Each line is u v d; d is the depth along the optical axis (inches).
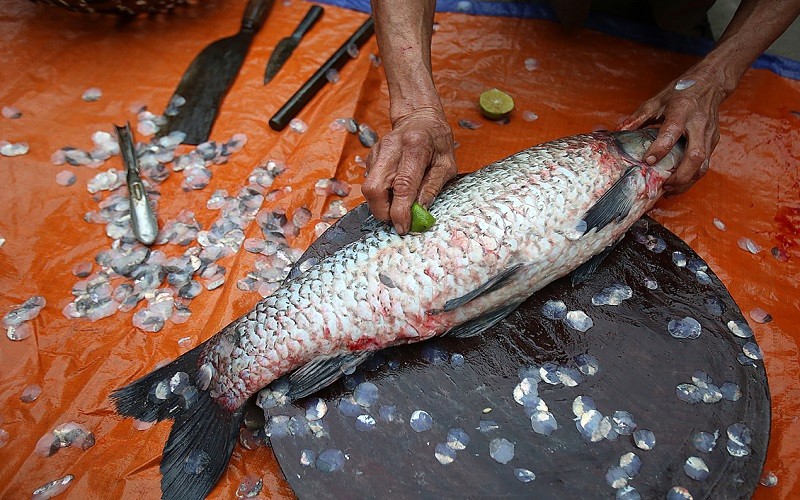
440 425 29.5
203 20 50.4
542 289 33.2
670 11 47.3
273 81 46.5
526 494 28.0
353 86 45.0
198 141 43.3
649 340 31.6
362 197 40.6
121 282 37.2
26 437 32.4
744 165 42.1
